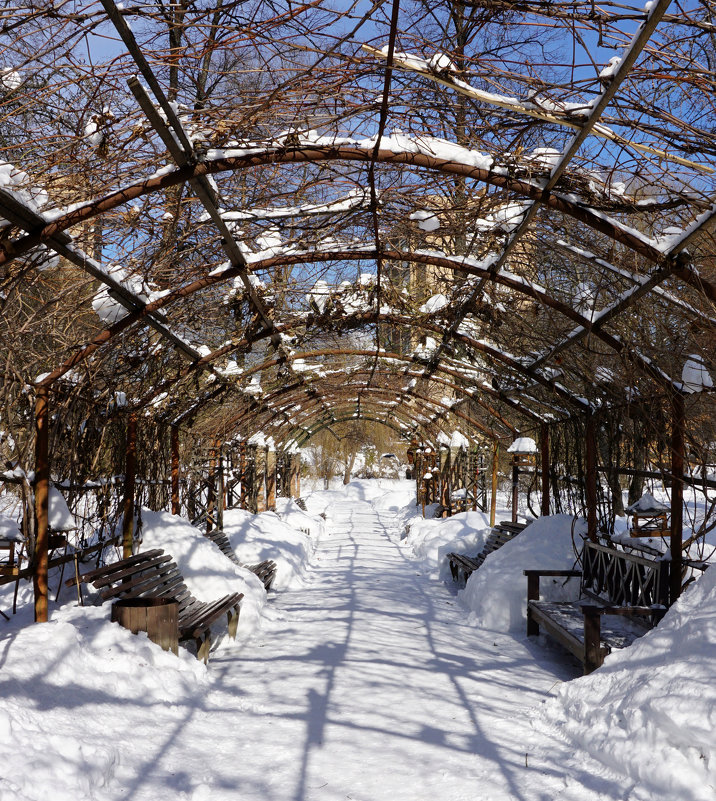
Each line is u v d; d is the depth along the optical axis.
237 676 5.16
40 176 3.21
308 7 2.48
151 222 4.01
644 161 3.30
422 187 3.95
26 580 6.05
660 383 5.13
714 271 4.25
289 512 16.31
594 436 7.24
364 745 3.75
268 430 14.98
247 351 6.98
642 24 2.36
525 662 5.65
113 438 6.52
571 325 5.83
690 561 4.86
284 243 4.85
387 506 24.42
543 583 7.09
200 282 4.88
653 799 2.83
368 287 6.01
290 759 3.55
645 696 3.36
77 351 4.97
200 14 2.51
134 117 3.08
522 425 11.20
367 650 5.89
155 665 4.55
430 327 6.88
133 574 5.63
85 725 3.46
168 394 7.54
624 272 4.27
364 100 3.04
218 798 3.07
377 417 19.70
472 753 3.62
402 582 9.87
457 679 5.07
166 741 3.65
